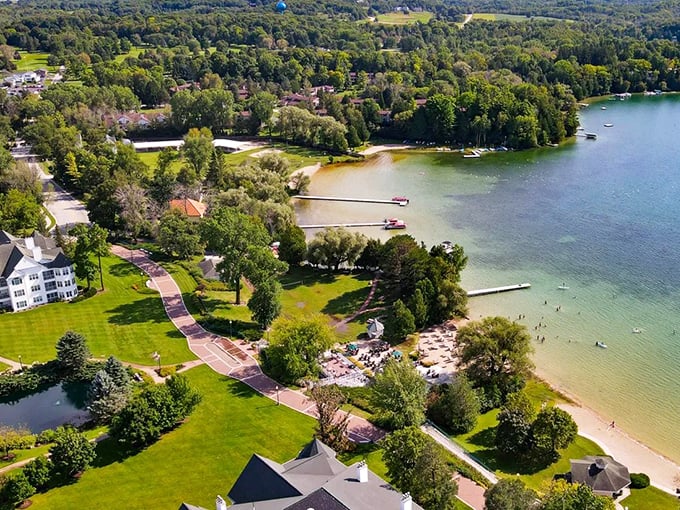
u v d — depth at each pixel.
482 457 116.38
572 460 111.50
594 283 186.75
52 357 147.25
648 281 186.75
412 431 103.31
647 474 113.44
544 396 136.50
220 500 82.12
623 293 180.25
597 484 106.44
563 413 116.31
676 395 136.50
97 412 124.19
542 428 114.75
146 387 126.44
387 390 123.38
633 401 134.88
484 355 135.62
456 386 125.69
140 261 197.88
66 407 133.38
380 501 84.38
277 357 138.25
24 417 129.88
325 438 116.25
